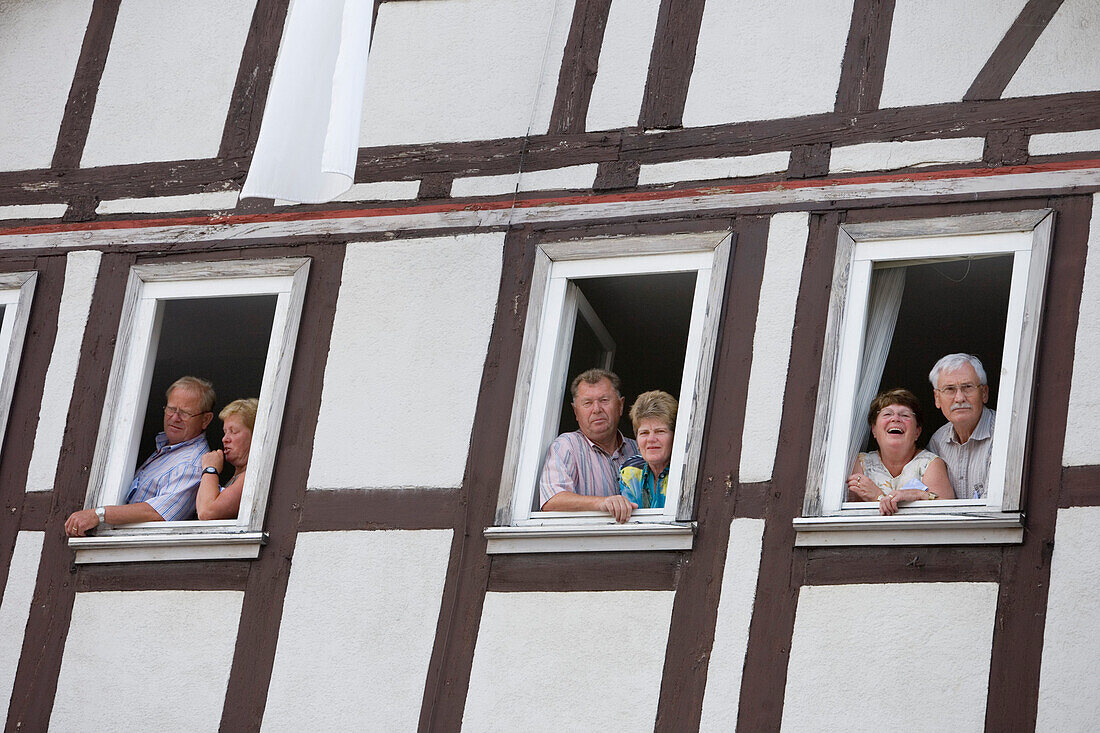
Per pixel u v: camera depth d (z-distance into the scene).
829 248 31.17
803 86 32.47
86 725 31.69
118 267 35.31
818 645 28.59
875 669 28.16
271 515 32.34
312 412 32.94
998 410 29.23
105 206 35.91
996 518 28.30
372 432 32.47
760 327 31.02
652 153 32.91
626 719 29.06
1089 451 28.52
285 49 31.91
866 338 30.84
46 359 34.97
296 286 33.91
